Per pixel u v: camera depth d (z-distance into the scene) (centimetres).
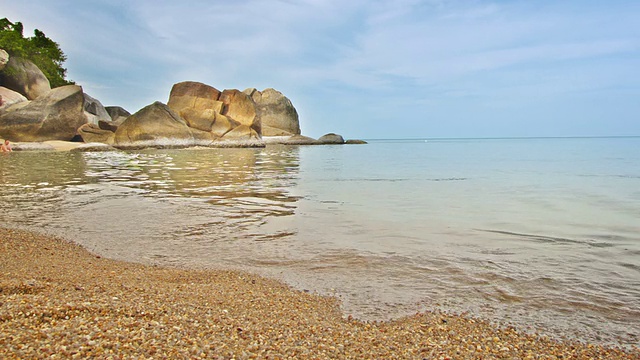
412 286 464
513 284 467
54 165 1894
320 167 2064
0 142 3045
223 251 591
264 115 6047
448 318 384
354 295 439
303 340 325
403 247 613
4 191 1102
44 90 4044
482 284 468
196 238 658
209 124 4212
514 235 684
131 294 401
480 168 2062
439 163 2444
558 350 328
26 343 279
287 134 5938
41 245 601
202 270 512
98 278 460
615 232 704
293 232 700
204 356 284
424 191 1194
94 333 302
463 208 927
